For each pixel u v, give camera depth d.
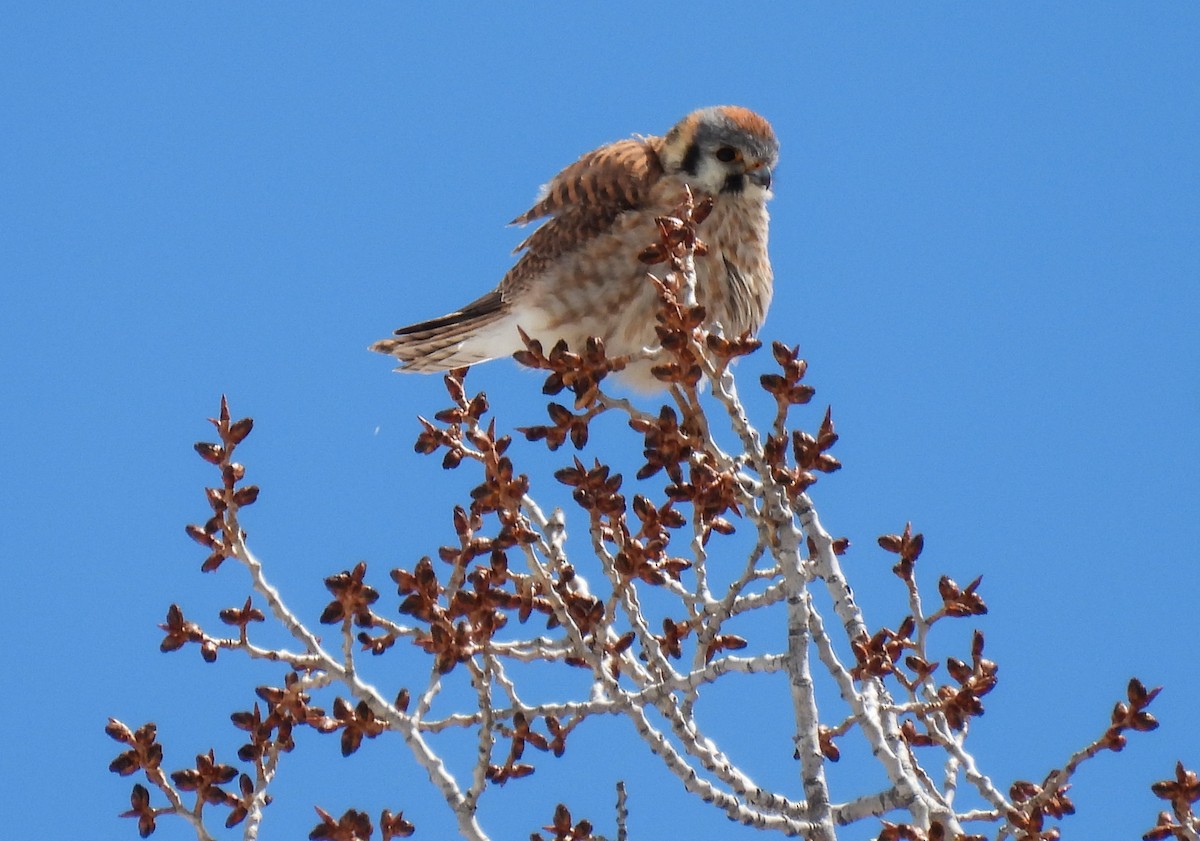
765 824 7.15
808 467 7.74
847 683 7.37
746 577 8.20
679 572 8.09
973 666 7.91
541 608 7.65
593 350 8.03
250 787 7.68
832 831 7.09
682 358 7.86
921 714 7.89
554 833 7.58
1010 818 7.38
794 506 7.99
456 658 7.30
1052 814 7.46
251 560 7.78
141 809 7.61
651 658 7.88
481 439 7.92
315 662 7.59
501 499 7.83
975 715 7.81
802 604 7.41
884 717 7.68
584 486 7.85
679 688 7.49
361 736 7.42
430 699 7.51
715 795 7.18
